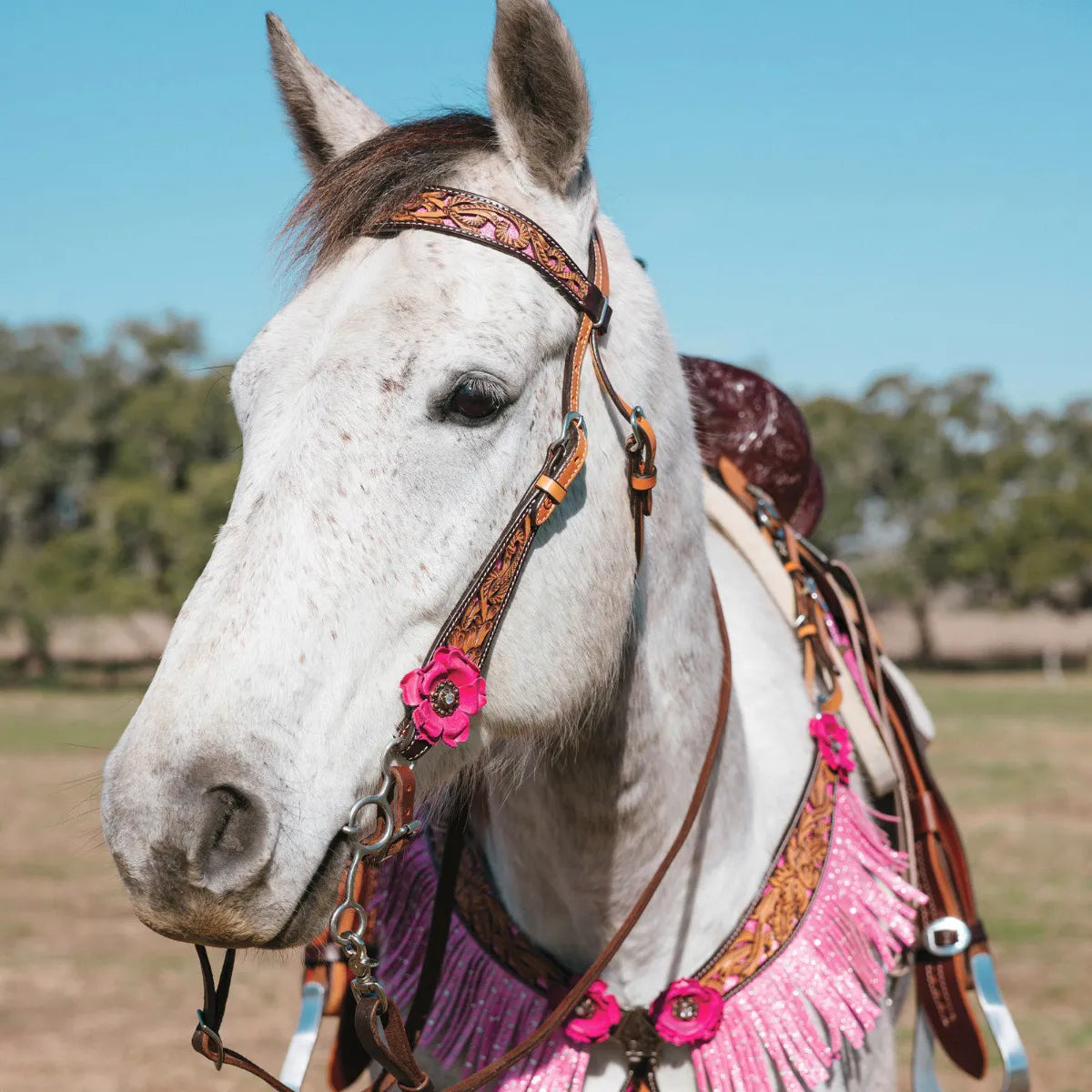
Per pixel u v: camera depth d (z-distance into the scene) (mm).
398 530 1240
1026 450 39438
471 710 1272
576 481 1371
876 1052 1685
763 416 2283
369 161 1402
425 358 1265
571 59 1372
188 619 1200
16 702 24094
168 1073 4164
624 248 1581
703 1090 1503
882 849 1712
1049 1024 4539
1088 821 8945
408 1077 1294
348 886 1215
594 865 1525
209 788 1135
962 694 24938
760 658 1815
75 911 6582
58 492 35469
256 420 1289
